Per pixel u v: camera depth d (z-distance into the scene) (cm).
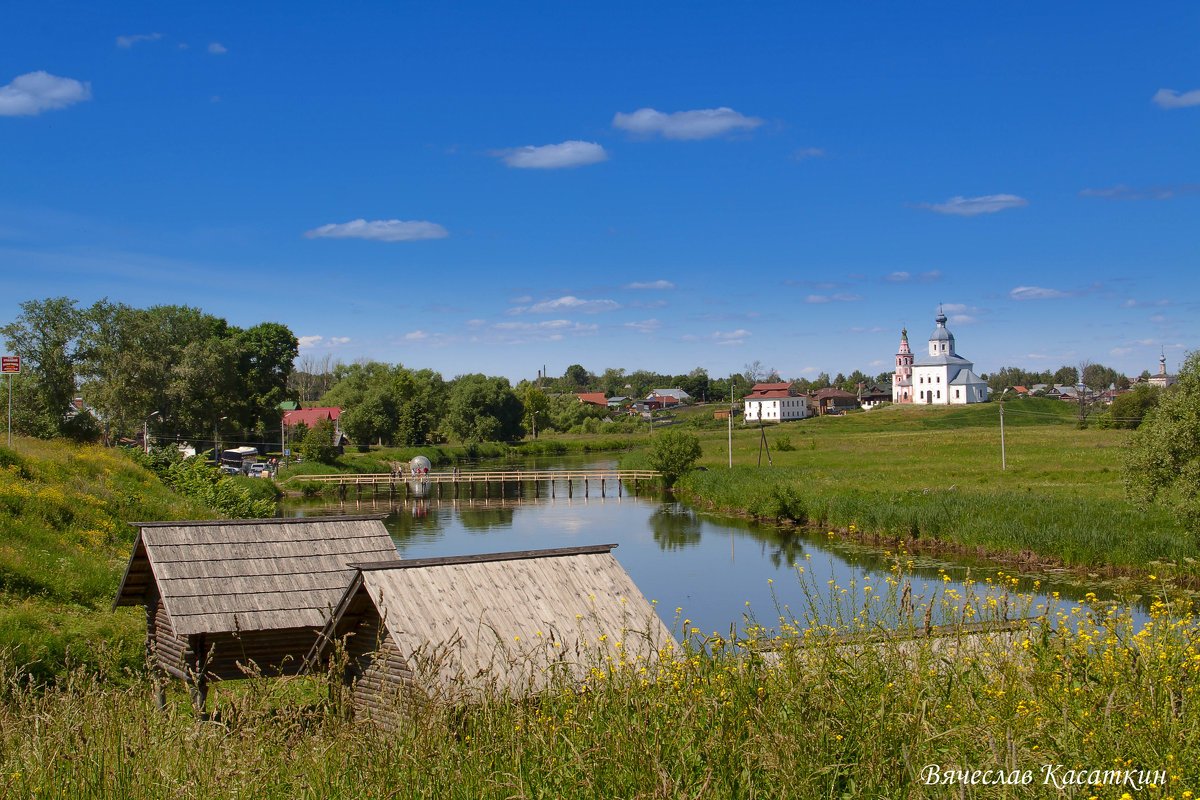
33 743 521
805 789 429
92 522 2622
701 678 593
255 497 5759
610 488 7088
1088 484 4819
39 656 1430
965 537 3522
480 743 520
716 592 2778
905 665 574
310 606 1351
